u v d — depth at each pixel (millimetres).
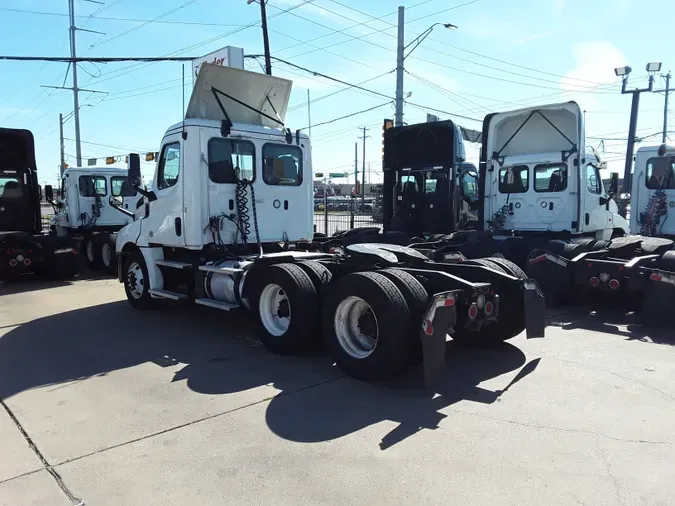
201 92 7477
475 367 5660
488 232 11266
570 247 9281
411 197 14078
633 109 23344
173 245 7594
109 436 4066
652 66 23234
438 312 4797
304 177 8172
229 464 3615
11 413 4543
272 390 5012
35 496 3266
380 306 4969
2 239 12086
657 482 3334
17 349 6520
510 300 5949
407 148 14281
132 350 6434
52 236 13102
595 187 11555
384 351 4953
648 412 4406
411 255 6223
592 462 3586
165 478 3449
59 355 6242
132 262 8805
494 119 11617
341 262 6434
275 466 3578
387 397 4809
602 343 6574
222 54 14633
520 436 3988
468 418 4320
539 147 11594
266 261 6453
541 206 11008
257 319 6316
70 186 14898
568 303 8969
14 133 12836
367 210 36812
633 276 7562
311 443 3906
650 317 7398
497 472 3469
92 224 15023
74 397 4891
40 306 9375
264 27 20234
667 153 11672
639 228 12055
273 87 8086
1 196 12812
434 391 4945
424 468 3529
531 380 5219
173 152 7539
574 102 10484
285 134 7914
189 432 4113
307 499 3193
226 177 7348
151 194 8039
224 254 7246
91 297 10289
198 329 7504
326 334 5520
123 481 3420
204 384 5195
